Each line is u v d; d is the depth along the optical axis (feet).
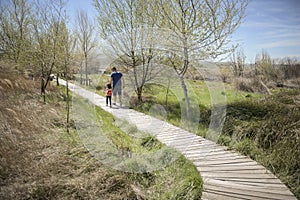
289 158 12.94
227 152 15.07
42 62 32.37
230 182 11.05
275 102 23.47
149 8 28.22
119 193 10.50
